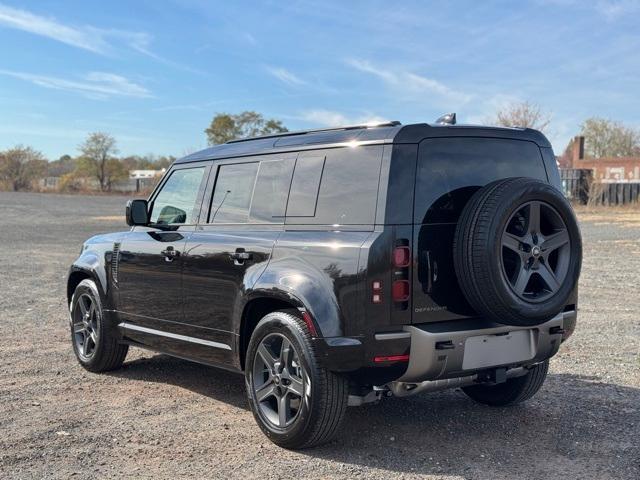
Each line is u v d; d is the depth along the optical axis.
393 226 4.23
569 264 4.50
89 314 6.83
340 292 4.29
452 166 4.52
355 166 4.52
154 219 6.32
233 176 5.52
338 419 4.45
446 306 4.36
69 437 4.84
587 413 5.40
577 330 8.60
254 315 5.11
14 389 6.10
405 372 4.27
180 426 5.11
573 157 64.19
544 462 4.40
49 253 18.98
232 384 6.34
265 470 4.26
